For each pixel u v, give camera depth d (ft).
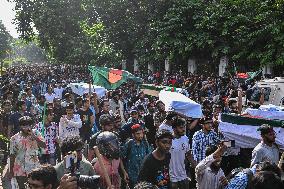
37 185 12.94
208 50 101.19
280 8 79.71
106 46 135.13
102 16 127.03
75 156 17.34
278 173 13.39
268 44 81.66
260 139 25.45
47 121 31.91
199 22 99.50
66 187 13.37
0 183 27.66
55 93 57.77
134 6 121.70
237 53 93.45
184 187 23.71
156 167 17.85
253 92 45.32
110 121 23.36
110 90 52.11
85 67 142.51
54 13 140.77
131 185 22.47
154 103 37.11
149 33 115.14
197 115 30.17
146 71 126.31
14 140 23.91
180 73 101.91
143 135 23.03
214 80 81.87
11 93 42.70
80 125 31.01
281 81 44.27
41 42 153.07
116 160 18.94
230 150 25.70
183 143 23.50
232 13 92.89
